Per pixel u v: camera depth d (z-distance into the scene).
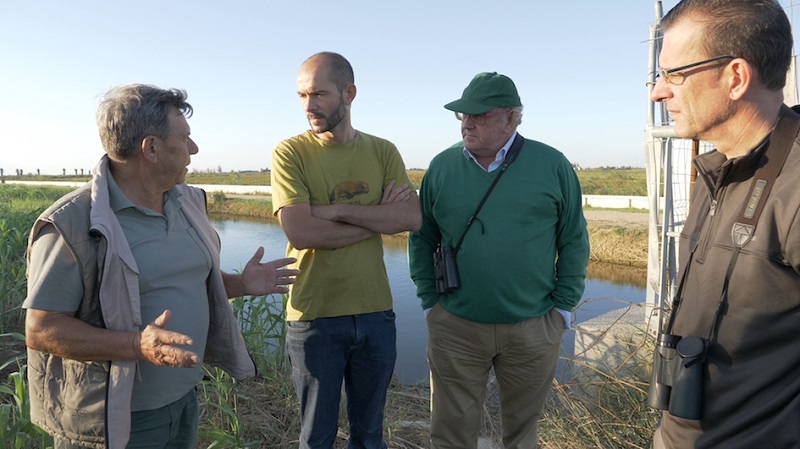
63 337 1.61
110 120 1.74
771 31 1.24
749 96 1.29
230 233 17.16
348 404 2.79
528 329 2.74
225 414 3.46
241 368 2.19
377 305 2.63
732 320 1.32
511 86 2.66
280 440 3.32
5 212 14.68
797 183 1.21
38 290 1.61
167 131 1.78
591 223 14.39
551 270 2.80
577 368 3.93
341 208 2.53
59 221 1.62
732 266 1.32
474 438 2.96
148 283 1.80
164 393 1.86
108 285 1.69
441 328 2.86
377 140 2.84
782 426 1.26
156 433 1.87
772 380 1.27
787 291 1.23
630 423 3.20
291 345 2.61
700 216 1.54
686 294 1.48
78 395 1.69
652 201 4.21
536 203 2.68
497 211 2.69
